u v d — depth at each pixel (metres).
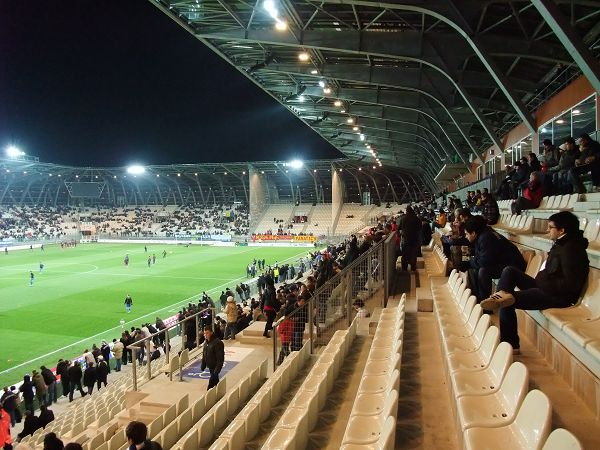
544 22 14.69
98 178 85.25
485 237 5.48
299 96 31.67
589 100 14.76
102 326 23.17
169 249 62.16
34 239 68.69
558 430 2.03
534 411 2.44
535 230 7.88
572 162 9.60
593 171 8.74
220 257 52.31
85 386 16.23
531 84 20.50
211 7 18.27
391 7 14.38
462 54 18.25
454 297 6.97
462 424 2.84
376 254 11.82
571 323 3.50
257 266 43.84
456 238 8.28
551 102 18.14
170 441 6.93
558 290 3.86
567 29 10.63
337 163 66.75
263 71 26.17
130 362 18.80
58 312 26.05
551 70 18.91
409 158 54.25
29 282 35.94
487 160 30.34
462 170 38.75
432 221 22.70
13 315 25.33
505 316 4.54
